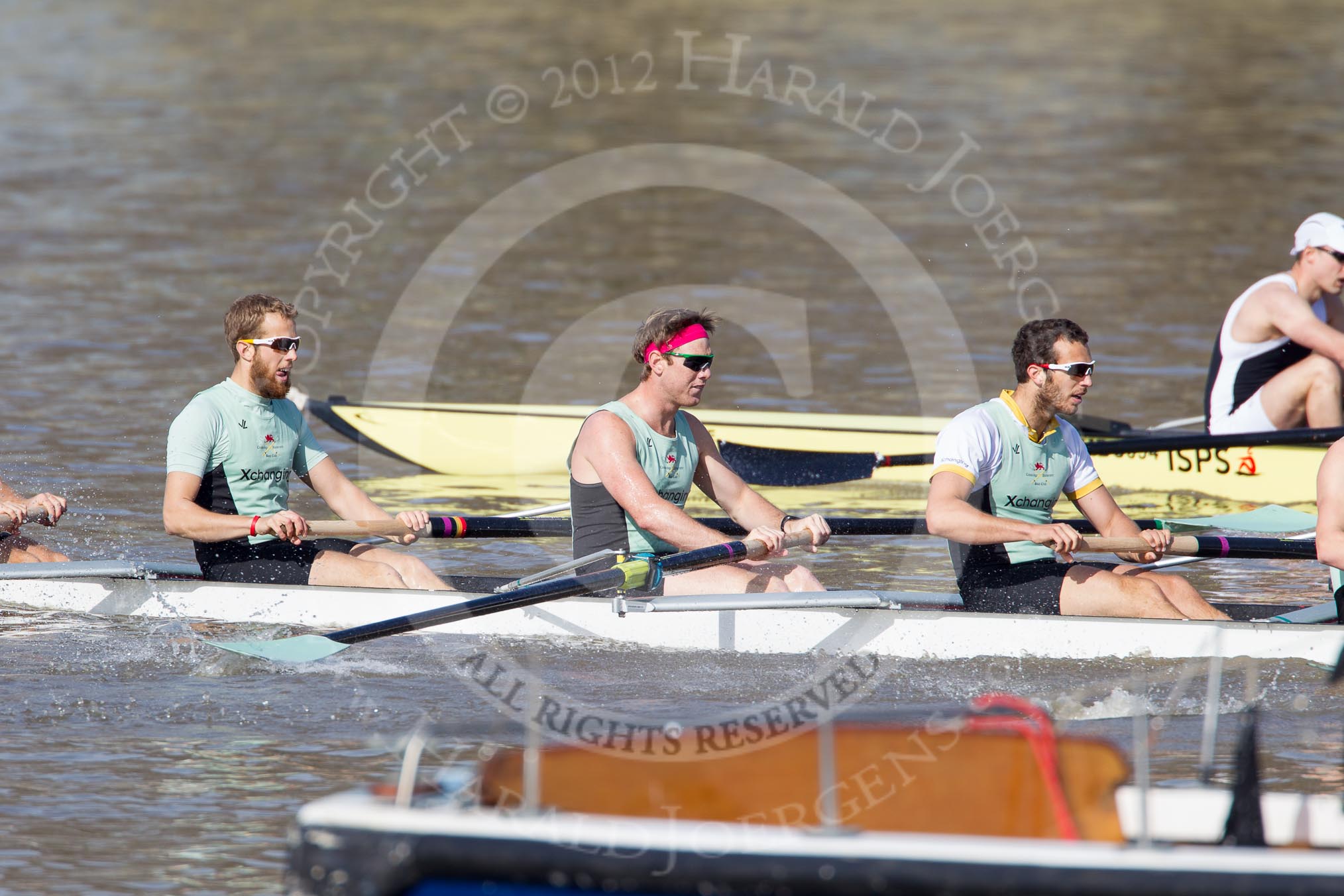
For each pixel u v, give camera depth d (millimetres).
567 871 14492
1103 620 27047
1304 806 16562
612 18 158125
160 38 155250
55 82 132000
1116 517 28922
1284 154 103875
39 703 25422
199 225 84312
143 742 23734
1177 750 23094
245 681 26781
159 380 53062
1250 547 28844
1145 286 70500
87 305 65312
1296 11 166375
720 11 161750
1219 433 44281
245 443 30547
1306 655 26234
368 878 14555
